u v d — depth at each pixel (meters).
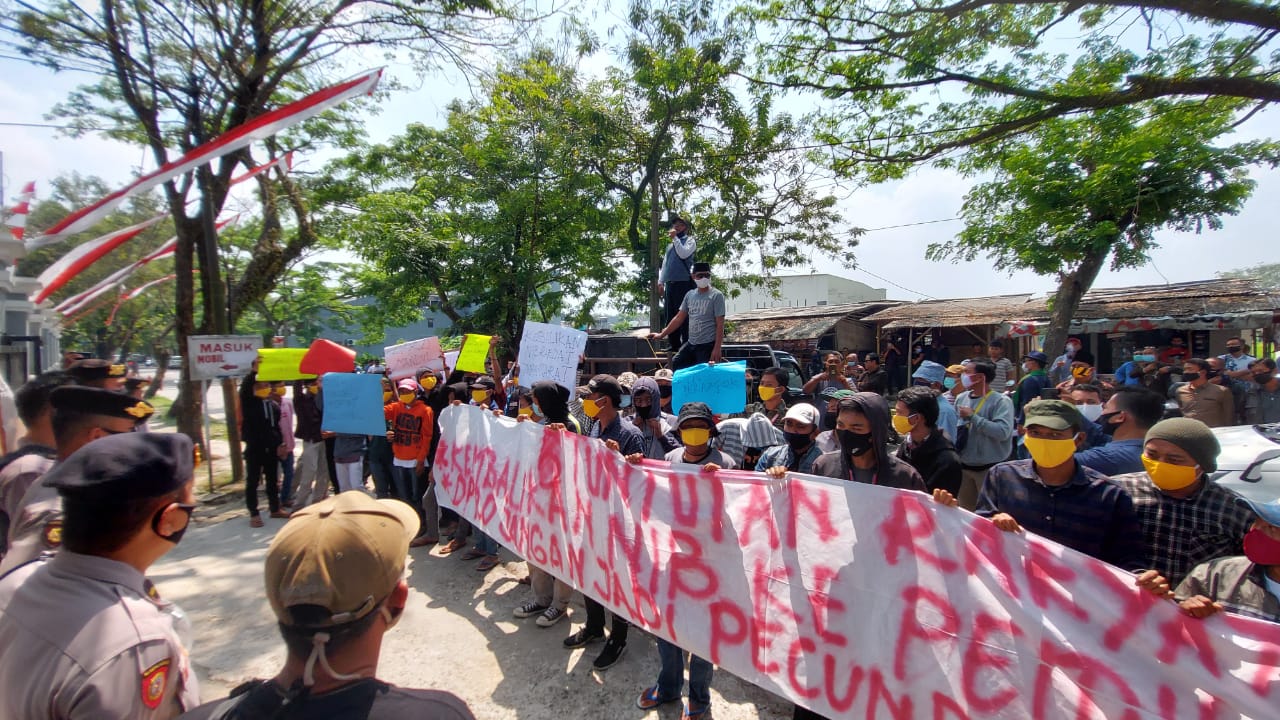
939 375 6.08
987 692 2.14
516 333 16.11
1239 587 2.01
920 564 2.36
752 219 17.41
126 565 1.55
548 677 3.77
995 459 4.62
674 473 3.23
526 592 5.04
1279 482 3.49
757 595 2.84
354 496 1.31
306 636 1.12
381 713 1.15
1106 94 7.76
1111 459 3.29
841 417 3.03
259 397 6.95
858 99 9.66
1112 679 1.92
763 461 4.09
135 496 1.50
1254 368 9.47
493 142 15.33
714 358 6.15
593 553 3.69
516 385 7.21
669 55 13.99
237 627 4.49
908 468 2.97
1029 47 8.28
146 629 1.48
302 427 7.03
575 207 15.36
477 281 15.27
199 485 9.16
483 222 15.42
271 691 1.16
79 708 1.34
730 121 15.09
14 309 7.09
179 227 9.96
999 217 13.00
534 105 15.09
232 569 5.61
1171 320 15.58
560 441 4.08
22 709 1.37
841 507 2.61
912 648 2.33
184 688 1.61
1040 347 19.70
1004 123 8.66
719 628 2.96
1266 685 1.68
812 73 9.77
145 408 2.61
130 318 24.22
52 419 2.43
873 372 8.87
